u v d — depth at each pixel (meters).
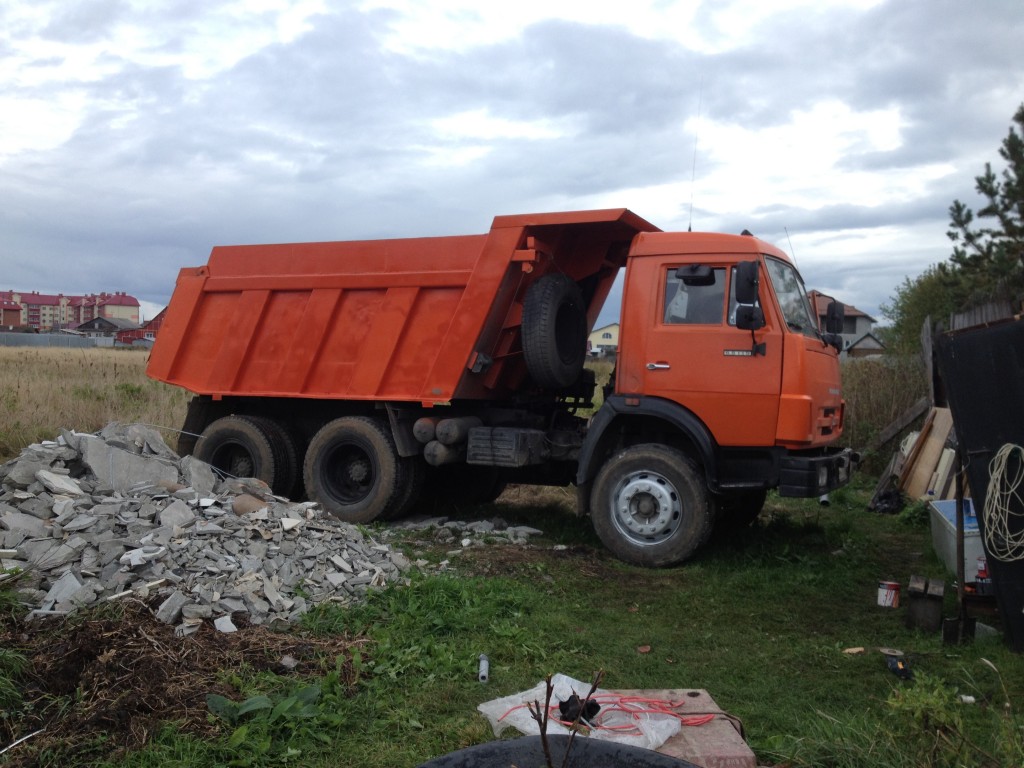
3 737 3.85
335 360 9.64
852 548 8.54
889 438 13.80
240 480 7.77
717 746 3.50
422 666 4.88
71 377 19.31
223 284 10.30
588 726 3.63
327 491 9.63
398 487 9.29
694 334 7.81
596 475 8.31
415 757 3.84
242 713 4.07
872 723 4.11
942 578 7.66
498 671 4.94
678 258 7.95
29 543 5.81
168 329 10.63
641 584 7.25
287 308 9.96
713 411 7.74
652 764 2.44
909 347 16.72
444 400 8.93
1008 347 5.38
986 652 5.41
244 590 5.64
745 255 7.75
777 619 6.32
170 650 4.69
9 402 14.15
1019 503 5.36
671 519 7.79
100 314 151.88
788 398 7.50
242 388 10.20
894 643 5.78
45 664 4.46
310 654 4.94
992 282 16.36
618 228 8.79
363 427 9.39
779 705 4.61
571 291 8.80
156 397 16.38
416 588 6.16
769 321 7.61
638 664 5.23
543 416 9.58
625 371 8.08
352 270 9.55
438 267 9.07
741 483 7.74
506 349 9.03
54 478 6.61
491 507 10.77
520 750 2.51
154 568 5.60
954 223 17.09
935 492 10.63
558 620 5.95
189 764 3.61
